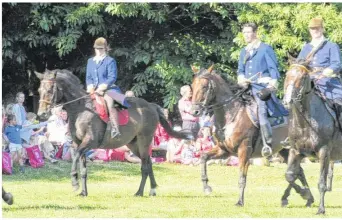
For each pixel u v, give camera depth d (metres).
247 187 16.53
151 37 23.22
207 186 13.03
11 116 17.25
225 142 12.53
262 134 12.31
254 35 12.73
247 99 12.52
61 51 22.11
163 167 19.34
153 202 12.83
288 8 22.38
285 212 11.53
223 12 22.39
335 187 17.11
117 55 23.00
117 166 18.84
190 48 23.27
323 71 11.50
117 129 13.60
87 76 13.85
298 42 22.06
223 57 23.09
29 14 22.62
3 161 16.84
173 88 22.42
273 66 12.50
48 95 13.16
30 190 14.59
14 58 23.14
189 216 11.05
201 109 12.20
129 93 18.88
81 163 13.66
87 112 13.55
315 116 11.30
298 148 11.55
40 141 18.56
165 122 14.80
